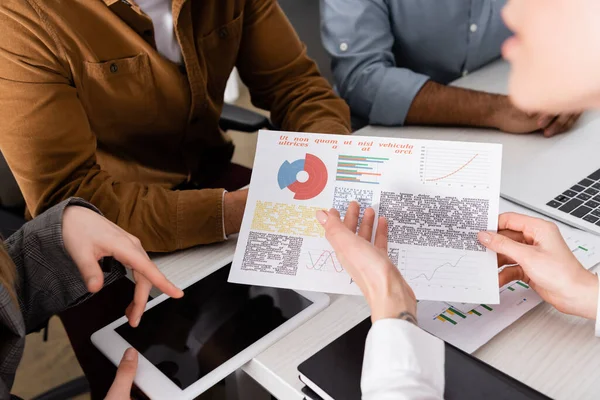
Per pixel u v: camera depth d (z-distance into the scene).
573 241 0.95
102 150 1.32
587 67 0.35
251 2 1.39
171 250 1.03
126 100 1.26
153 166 1.41
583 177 1.09
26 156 1.08
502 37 1.67
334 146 0.93
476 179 0.88
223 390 0.90
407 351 0.65
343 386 0.71
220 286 0.93
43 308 0.91
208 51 1.34
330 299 0.89
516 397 0.67
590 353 0.78
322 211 0.81
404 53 1.69
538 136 1.25
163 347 0.82
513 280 0.87
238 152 2.62
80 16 1.13
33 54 1.07
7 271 0.78
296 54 1.45
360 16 1.52
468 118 1.31
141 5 1.22
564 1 0.35
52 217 0.86
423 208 0.87
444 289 0.81
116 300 1.24
